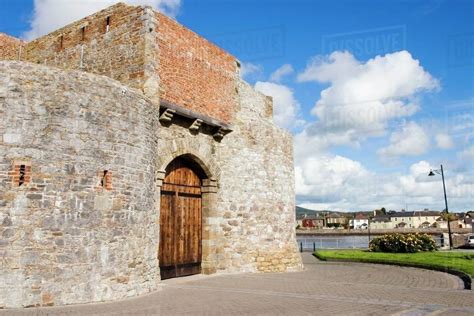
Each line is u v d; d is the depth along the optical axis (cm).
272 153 1742
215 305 908
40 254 899
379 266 1909
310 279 1401
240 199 1605
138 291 1059
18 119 923
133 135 1099
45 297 891
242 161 1634
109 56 1338
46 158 934
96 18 1399
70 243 936
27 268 883
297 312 836
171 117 1329
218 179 1559
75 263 936
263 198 1667
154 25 1302
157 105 1262
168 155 1339
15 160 905
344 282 1323
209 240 1503
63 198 941
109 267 989
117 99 1068
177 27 1398
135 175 1092
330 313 830
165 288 1170
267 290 1138
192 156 1456
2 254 870
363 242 4897
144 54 1259
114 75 1310
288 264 1691
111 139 1041
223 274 1495
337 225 10588
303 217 12031
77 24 1448
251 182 1644
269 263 1625
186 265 1435
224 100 1590
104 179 1013
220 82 1580
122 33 1322
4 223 878
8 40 1700
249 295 1050
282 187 1758
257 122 1714
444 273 1588
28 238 893
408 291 1134
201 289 1152
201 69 1488
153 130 1206
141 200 1106
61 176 947
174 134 1377
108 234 999
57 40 1496
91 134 1004
